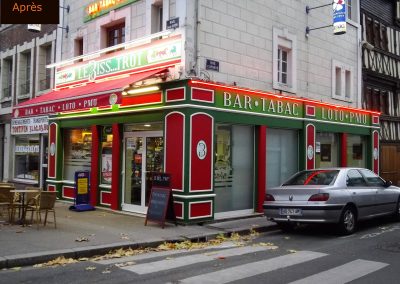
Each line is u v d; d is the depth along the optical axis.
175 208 10.17
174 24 10.52
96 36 13.25
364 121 16.50
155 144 11.30
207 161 10.41
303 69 13.95
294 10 13.63
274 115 12.27
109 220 10.65
